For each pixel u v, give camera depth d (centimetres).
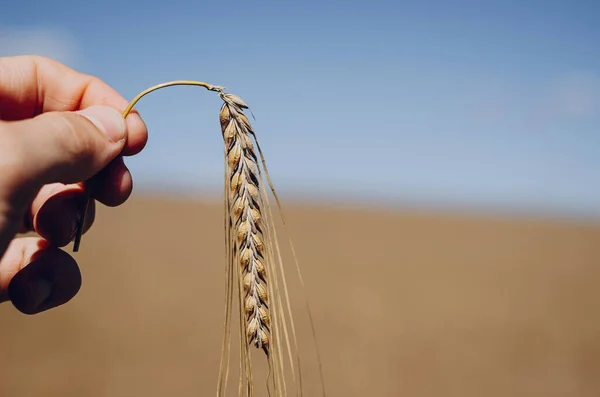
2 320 1331
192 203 4766
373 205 6588
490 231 4088
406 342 1264
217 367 1052
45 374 968
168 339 1202
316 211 4803
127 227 3156
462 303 1702
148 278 1833
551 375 1102
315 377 1006
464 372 1080
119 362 1048
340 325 1370
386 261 2420
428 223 4441
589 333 1420
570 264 2614
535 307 1703
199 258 2283
